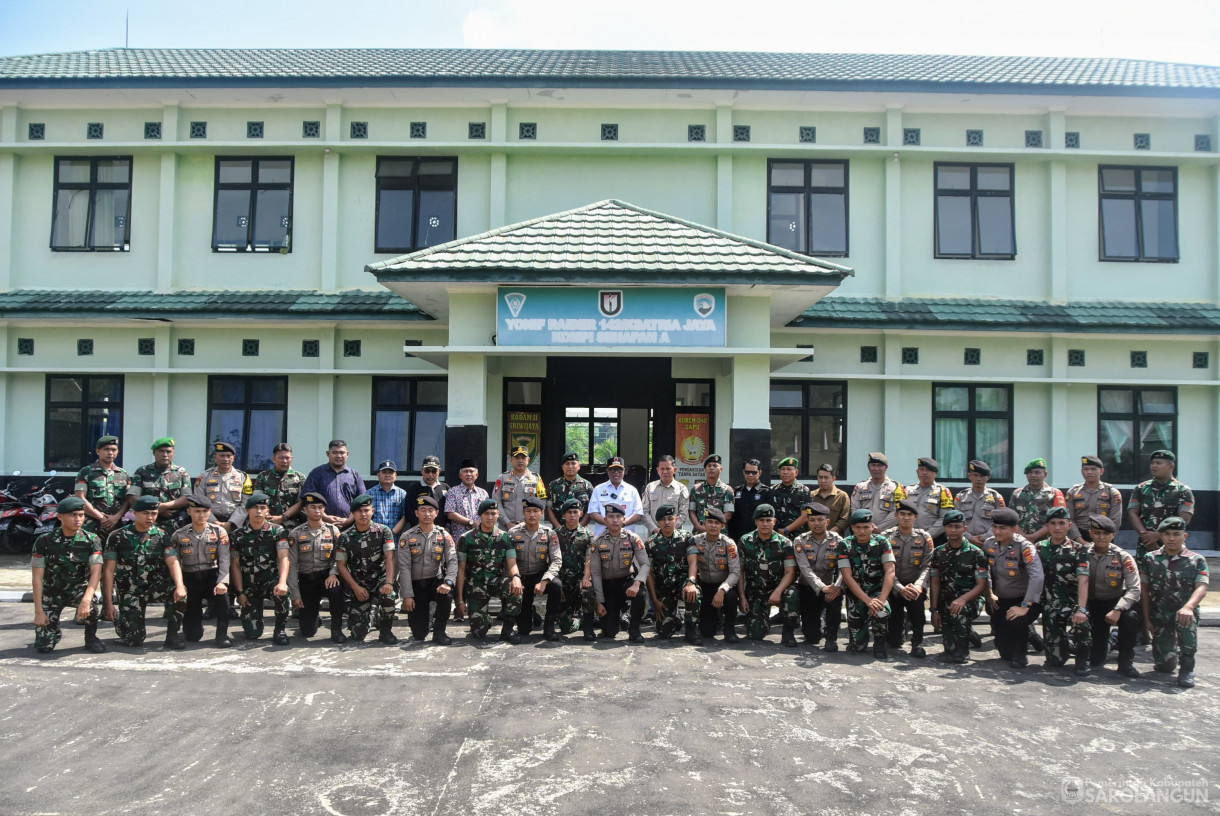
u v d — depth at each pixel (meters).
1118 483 14.45
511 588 8.12
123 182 14.90
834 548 8.31
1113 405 14.52
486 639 8.41
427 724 5.80
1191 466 14.49
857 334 14.34
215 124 14.83
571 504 8.53
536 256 10.49
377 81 14.10
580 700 6.35
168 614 7.89
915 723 5.98
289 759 5.18
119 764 5.09
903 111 14.85
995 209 14.91
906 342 14.38
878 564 8.05
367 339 14.32
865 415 14.41
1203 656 8.18
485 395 10.67
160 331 14.23
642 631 8.94
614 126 14.88
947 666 7.65
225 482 9.46
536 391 13.78
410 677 6.93
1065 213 14.80
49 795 4.66
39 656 7.54
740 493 9.58
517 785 4.82
